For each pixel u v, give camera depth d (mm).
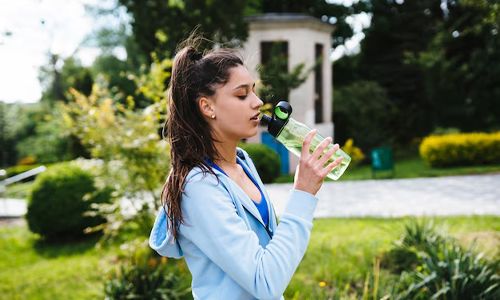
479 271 3543
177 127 1249
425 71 18547
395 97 21703
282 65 11930
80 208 6918
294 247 1136
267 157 11164
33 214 6891
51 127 19438
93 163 5406
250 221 1241
